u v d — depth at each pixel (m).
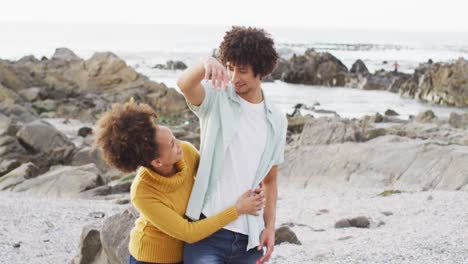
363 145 15.84
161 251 3.69
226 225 3.71
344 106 41.53
